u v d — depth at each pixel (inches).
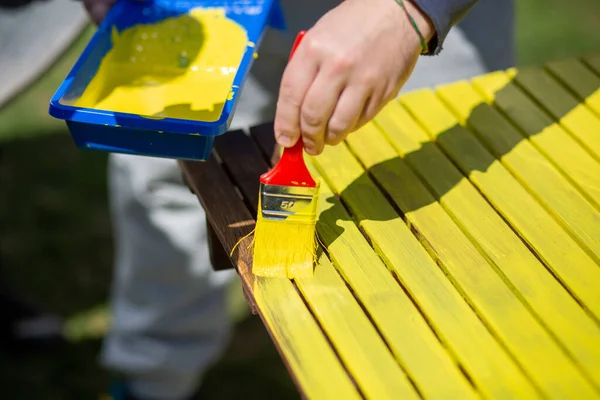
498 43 58.5
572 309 35.2
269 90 59.4
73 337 83.0
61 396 77.9
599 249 38.0
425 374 32.6
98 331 83.4
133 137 40.2
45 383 79.0
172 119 38.0
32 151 104.0
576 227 39.2
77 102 41.1
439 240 38.9
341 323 34.7
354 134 45.8
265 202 36.4
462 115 46.6
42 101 111.0
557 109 46.7
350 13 34.8
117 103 41.8
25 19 59.4
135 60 45.4
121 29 47.3
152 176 59.2
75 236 93.5
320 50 33.8
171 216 61.0
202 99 42.2
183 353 68.2
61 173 101.4
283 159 35.7
